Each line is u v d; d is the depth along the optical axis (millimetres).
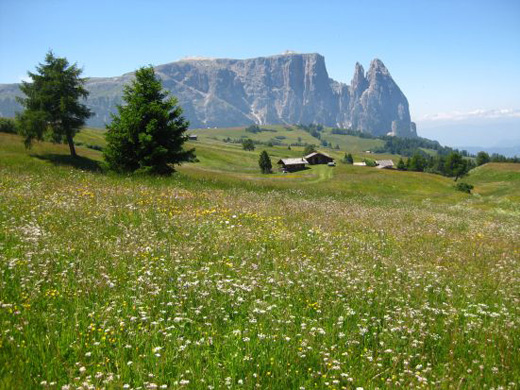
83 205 15164
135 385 4883
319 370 5555
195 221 14375
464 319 7801
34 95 56562
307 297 8281
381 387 5230
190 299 7492
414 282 9828
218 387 4926
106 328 6105
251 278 8789
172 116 37219
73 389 4520
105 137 36469
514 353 6270
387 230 17188
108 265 9039
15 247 9422
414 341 6406
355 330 6820
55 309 6492
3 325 5781
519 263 12945
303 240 13312
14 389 4512
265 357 5699
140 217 14258
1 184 18141
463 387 5301
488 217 28812
